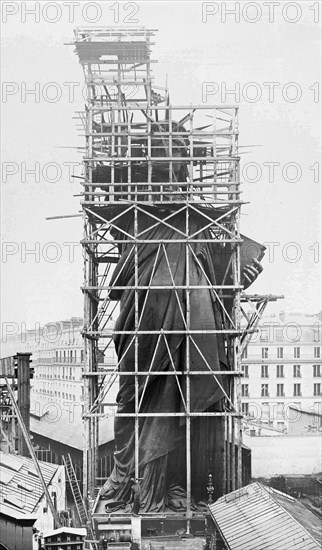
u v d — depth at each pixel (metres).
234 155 61.09
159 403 59.09
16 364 65.50
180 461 59.66
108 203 60.03
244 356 108.62
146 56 64.19
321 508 68.94
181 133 60.88
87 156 60.94
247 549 42.09
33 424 91.62
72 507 65.06
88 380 59.97
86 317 60.44
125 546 51.72
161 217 62.09
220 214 62.28
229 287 59.69
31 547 43.72
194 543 53.44
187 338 58.22
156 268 60.28
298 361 108.75
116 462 60.75
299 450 82.56
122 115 66.44
